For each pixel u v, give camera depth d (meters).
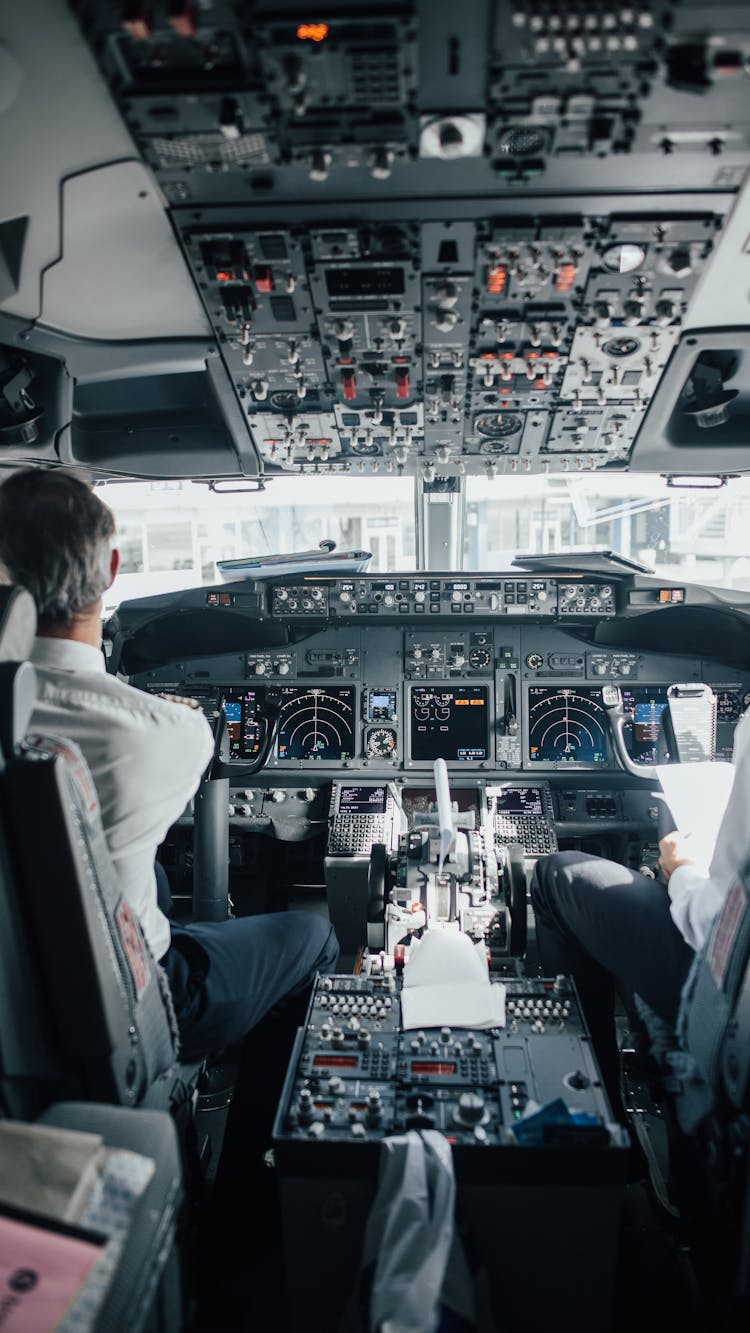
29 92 1.66
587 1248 1.50
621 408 2.89
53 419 2.82
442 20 1.50
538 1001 1.94
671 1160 1.89
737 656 3.41
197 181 1.92
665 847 2.14
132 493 3.63
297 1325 1.59
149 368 2.78
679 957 1.94
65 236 2.11
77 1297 0.91
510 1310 1.56
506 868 2.89
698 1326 1.67
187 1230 1.49
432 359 2.62
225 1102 2.56
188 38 1.53
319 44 1.54
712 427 3.09
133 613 3.27
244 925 2.11
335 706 3.48
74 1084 1.43
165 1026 1.65
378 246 2.15
